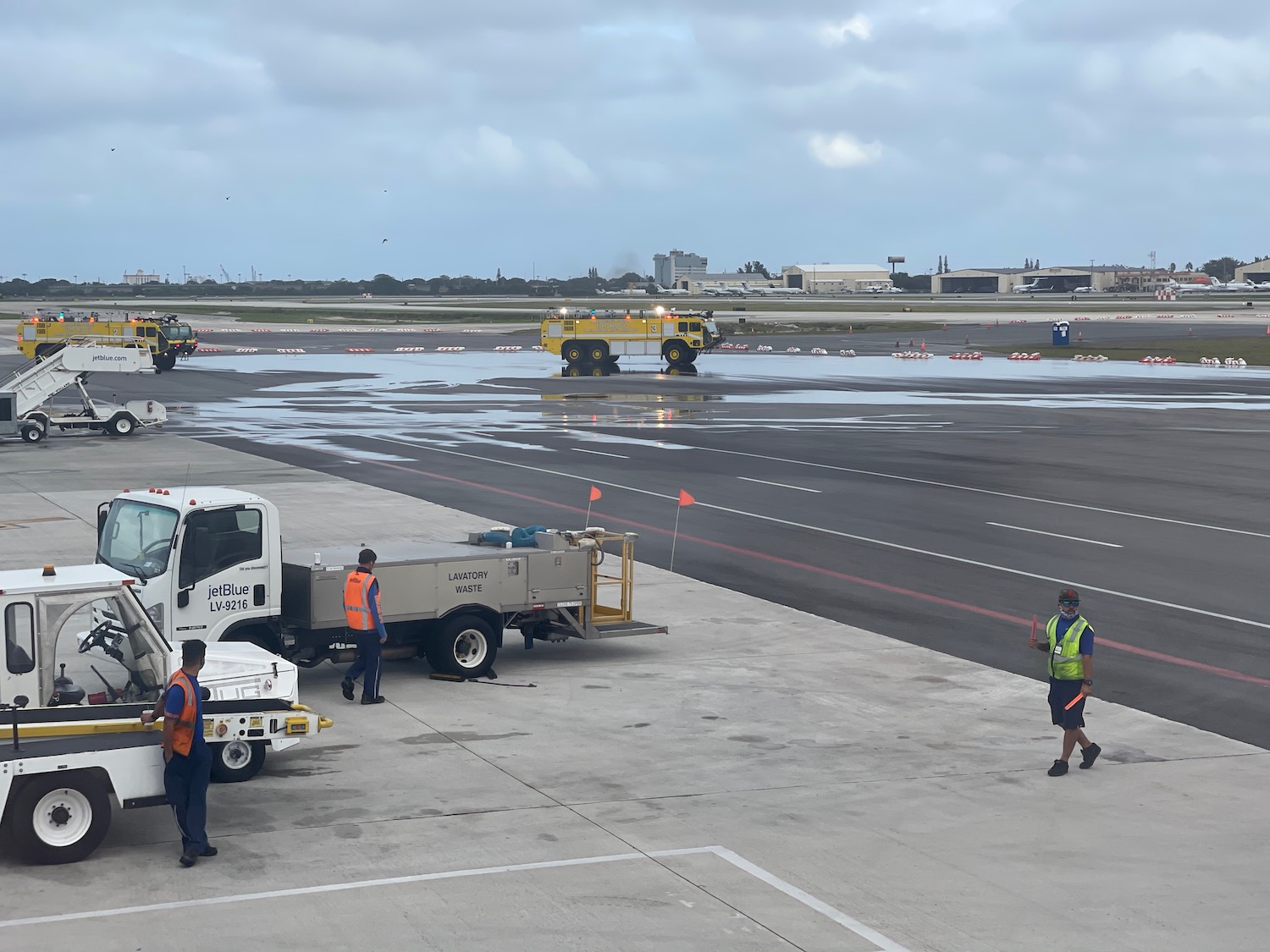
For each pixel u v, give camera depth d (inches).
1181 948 359.9
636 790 494.3
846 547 1011.9
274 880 402.3
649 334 2878.9
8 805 418.6
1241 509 1188.5
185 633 590.2
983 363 3238.2
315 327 5191.9
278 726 474.6
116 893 393.4
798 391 2439.7
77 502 1175.0
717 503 1202.0
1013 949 356.5
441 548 703.7
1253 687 657.0
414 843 434.9
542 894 391.5
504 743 554.3
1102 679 671.1
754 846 434.3
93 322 2832.2
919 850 433.4
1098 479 1363.2
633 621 725.9
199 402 2240.4
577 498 1216.2
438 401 2242.9
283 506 1157.7
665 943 357.4
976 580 904.3
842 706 617.6
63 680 457.7
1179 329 4623.5
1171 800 489.1
